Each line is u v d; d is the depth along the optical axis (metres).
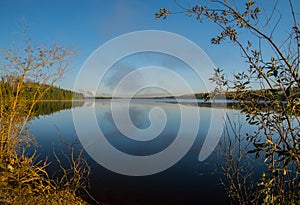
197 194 4.90
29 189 3.60
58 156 6.96
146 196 4.98
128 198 4.86
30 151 7.21
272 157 1.94
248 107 1.92
